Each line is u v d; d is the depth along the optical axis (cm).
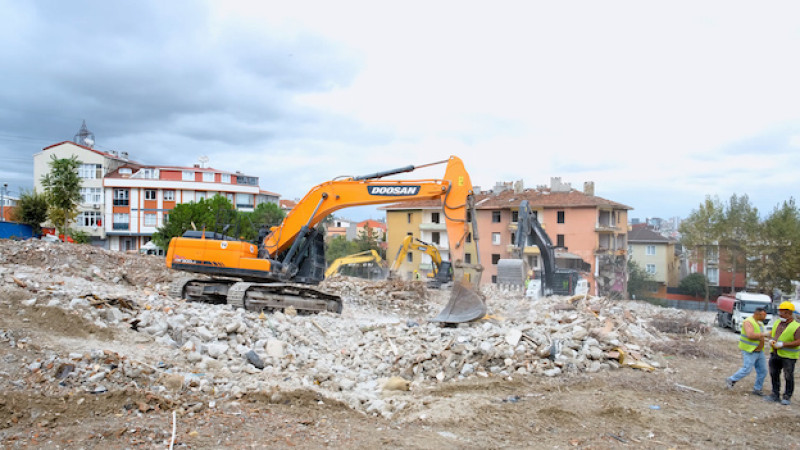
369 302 1992
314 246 1429
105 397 611
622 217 4772
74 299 892
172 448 521
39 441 515
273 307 1318
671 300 5128
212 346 856
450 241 1224
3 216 4912
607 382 922
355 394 778
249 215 5397
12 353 669
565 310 1588
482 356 974
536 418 716
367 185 1313
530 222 2414
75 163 4119
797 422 741
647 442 641
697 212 4588
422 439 612
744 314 2036
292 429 605
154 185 5534
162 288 1644
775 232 4191
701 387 930
